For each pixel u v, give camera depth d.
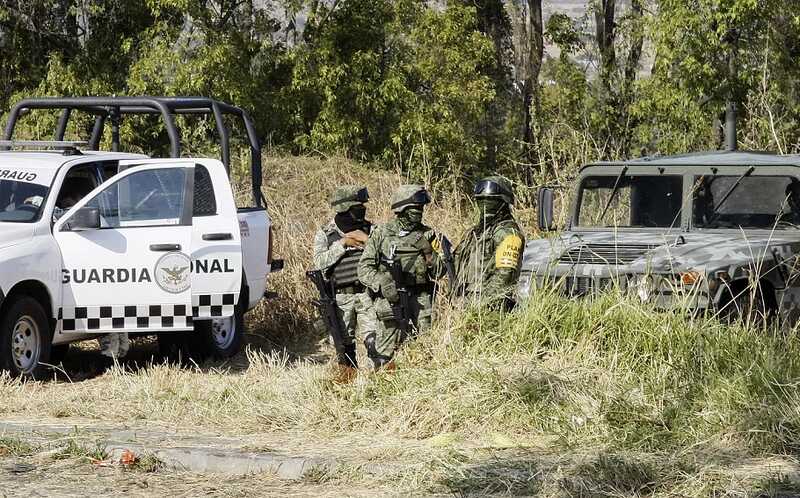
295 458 20.38
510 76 106.00
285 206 45.59
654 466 19.44
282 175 52.88
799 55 81.44
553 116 93.31
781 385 23.12
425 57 89.56
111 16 85.00
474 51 90.06
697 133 78.12
